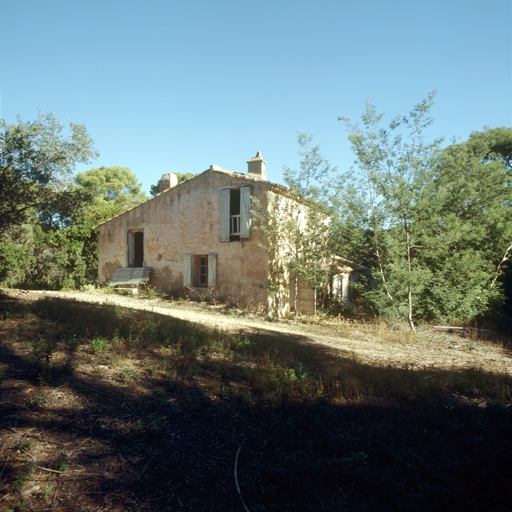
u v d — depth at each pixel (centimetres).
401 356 858
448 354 920
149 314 907
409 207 1225
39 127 1011
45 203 1020
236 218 1473
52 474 287
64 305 800
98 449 329
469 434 425
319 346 873
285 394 491
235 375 559
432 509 274
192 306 1372
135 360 555
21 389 405
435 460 356
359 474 313
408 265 1271
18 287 1563
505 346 1053
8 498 255
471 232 1400
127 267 1697
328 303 1653
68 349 545
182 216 1574
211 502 279
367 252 1378
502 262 1561
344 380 574
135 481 295
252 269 1393
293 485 303
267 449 364
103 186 4166
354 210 1305
